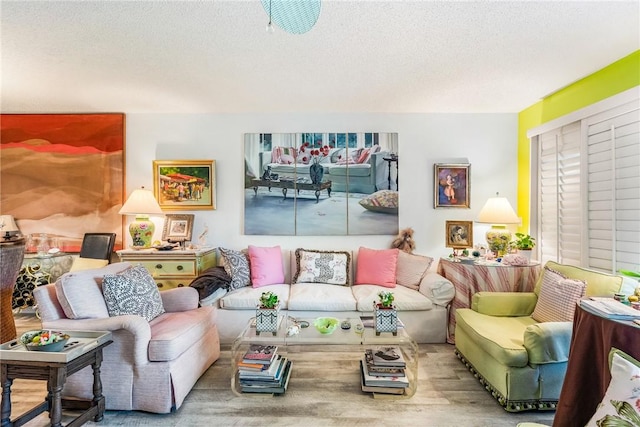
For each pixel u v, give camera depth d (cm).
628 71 236
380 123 373
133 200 340
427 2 178
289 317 265
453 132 374
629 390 116
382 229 371
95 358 184
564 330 192
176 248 345
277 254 348
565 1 177
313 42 221
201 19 195
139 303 222
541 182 333
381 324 224
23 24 198
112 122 371
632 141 230
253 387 215
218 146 376
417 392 218
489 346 207
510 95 318
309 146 373
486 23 198
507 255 313
